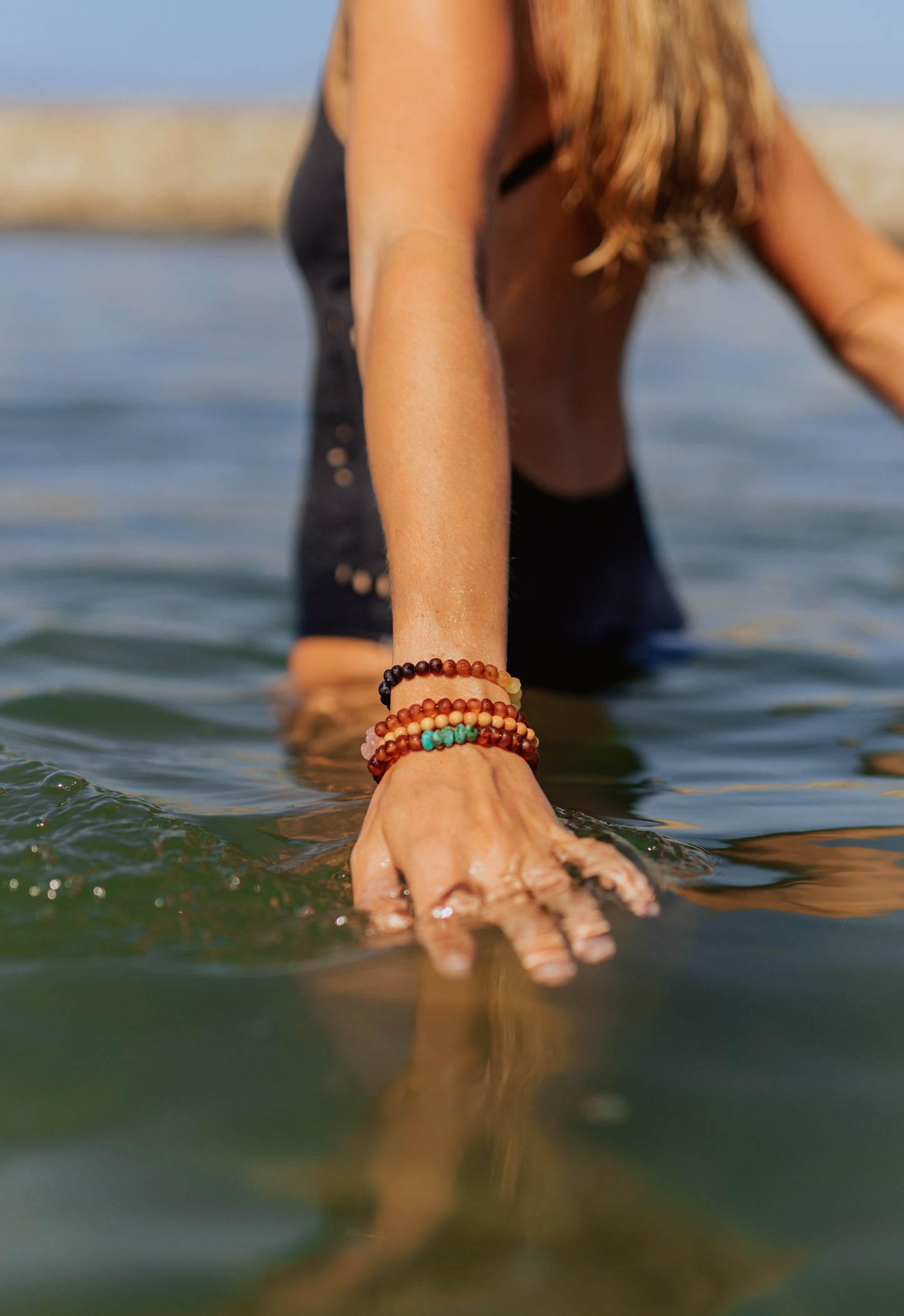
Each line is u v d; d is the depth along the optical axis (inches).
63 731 67.2
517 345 70.9
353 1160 29.3
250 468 166.4
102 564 114.8
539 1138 30.0
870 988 36.9
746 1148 29.7
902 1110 31.3
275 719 70.1
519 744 42.1
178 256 549.6
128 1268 26.3
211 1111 31.3
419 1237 26.9
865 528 131.0
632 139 64.9
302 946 39.2
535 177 66.9
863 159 668.1
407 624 43.4
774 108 72.1
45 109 884.0
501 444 45.8
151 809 48.8
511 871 39.2
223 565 115.6
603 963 37.3
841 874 45.6
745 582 108.1
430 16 52.1
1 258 510.0
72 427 190.2
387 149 51.3
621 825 50.1
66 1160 29.7
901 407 78.2
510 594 73.1
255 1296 25.6
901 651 85.4
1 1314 25.2
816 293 77.7
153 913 41.2
